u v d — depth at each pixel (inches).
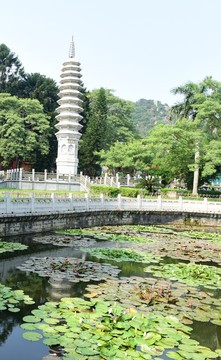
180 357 193.2
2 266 362.3
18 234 528.7
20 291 283.4
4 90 1907.0
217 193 1274.6
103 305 258.2
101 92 1754.4
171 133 1123.9
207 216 921.5
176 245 558.9
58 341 197.6
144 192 1075.3
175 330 227.8
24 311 247.8
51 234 574.6
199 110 1133.7
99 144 1747.0
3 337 212.4
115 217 804.0
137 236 628.1
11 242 481.1
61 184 1162.0
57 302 266.5
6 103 1621.6
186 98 1274.6
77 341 199.8
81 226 691.4
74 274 345.4
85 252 459.2
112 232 652.1
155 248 525.0
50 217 592.7
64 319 233.3
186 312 266.2
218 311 273.6
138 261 430.9
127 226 767.7
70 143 1323.8
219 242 625.3
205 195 1179.9
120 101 2039.9
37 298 275.3
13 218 508.7
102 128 1733.5
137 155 1432.1
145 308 265.4
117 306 262.1
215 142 1077.8
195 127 1152.2
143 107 6013.8
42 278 327.6
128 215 832.9
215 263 456.8
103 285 314.2
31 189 1139.3
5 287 291.3
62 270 356.2
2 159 1830.7
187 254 494.3
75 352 189.2
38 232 571.5
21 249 444.5
